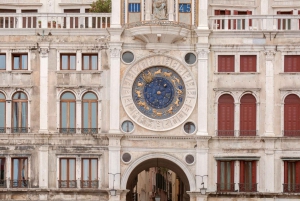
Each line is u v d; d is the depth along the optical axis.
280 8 60.03
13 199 53.78
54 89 54.41
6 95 54.41
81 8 61.00
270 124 54.12
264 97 54.34
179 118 54.19
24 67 54.78
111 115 53.88
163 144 54.09
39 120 54.31
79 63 54.44
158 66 54.47
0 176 54.22
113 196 53.47
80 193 53.78
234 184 53.97
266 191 53.84
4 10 60.59
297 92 54.25
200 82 54.06
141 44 54.34
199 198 53.66
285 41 54.38
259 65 54.44
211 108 54.31
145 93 54.41
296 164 54.12
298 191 53.88
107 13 54.62
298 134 54.16
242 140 54.03
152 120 54.09
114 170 53.69
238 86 54.38
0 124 54.53
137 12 54.75
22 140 54.19
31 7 60.78
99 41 54.38
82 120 54.38
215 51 54.44
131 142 54.03
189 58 54.44
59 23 55.88
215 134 54.09
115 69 54.03
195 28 54.19
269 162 53.88
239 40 54.44
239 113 54.25
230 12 59.91
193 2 54.75
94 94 54.53
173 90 54.44
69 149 54.06
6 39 54.50
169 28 53.09
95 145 54.06
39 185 53.91
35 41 54.38
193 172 53.97
